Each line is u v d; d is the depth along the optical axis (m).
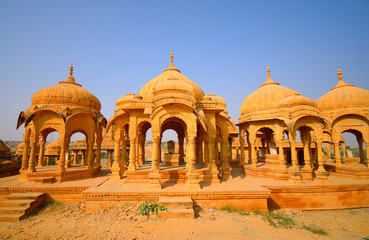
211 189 9.11
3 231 6.83
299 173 10.73
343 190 10.52
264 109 14.19
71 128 12.55
